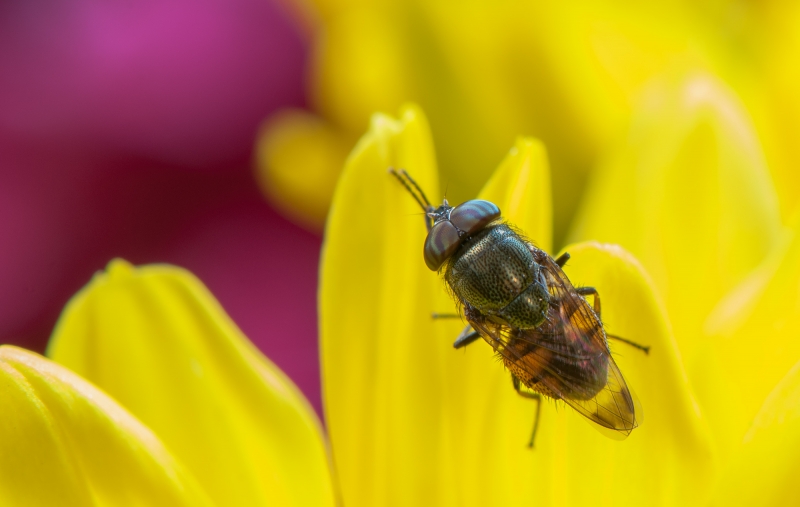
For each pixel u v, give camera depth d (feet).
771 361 0.30
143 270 0.30
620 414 0.29
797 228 0.30
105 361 0.30
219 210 0.47
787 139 0.34
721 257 0.31
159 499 0.29
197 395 0.30
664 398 0.29
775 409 0.28
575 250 0.29
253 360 0.30
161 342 0.30
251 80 0.48
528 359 0.31
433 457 0.30
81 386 0.29
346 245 0.30
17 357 0.29
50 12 0.49
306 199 0.37
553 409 0.30
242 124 0.48
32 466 0.28
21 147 0.48
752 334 0.30
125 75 0.48
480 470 0.30
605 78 0.35
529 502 0.30
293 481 0.30
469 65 0.35
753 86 0.34
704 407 0.30
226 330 0.30
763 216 0.31
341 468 0.30
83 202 0.47
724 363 0.30
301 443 0.30
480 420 0.30
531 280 0.31
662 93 0.32
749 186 0.31
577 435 0.30
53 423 0.28
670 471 0.29
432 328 0.30
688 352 0.31
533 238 0.30
